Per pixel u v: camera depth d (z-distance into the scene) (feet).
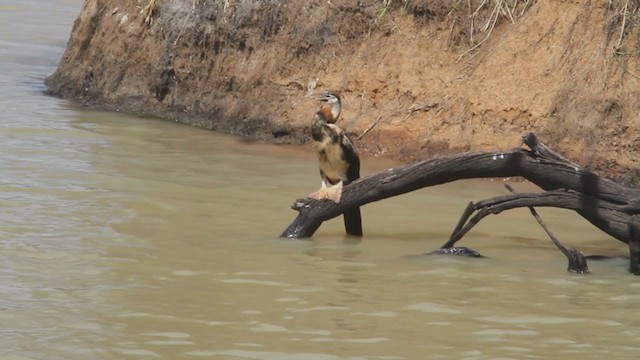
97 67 142.00
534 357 66.54
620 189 86.53
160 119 133.39
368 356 66.28
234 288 78.38
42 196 100.27
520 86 113.60
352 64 122.83
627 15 112.27
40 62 163.43
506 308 75.15
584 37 113.50
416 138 115.55
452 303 76.02
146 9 139.03
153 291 77.51
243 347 67.56
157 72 135.54
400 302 76.02
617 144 107.76
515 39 116.37
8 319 71.82
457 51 119.24
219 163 114.42
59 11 204.44
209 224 94.22
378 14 123.75
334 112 92.53
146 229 92.17
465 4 120.47
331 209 90.02
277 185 106.73
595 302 76.84
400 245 90.17
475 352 67.10
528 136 87.81
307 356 66.18
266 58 127.85
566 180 87.04
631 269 83.76
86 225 92.58
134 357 66.03
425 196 104.63
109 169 110.32
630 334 70.59
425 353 66.85
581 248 90.68
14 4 207.41
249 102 127.44
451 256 86.99
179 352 66.74
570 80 111.86
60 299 75.56
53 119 130.93
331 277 81.20
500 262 86.07
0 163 110.63
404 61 120.37
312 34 126.00
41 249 86.12
